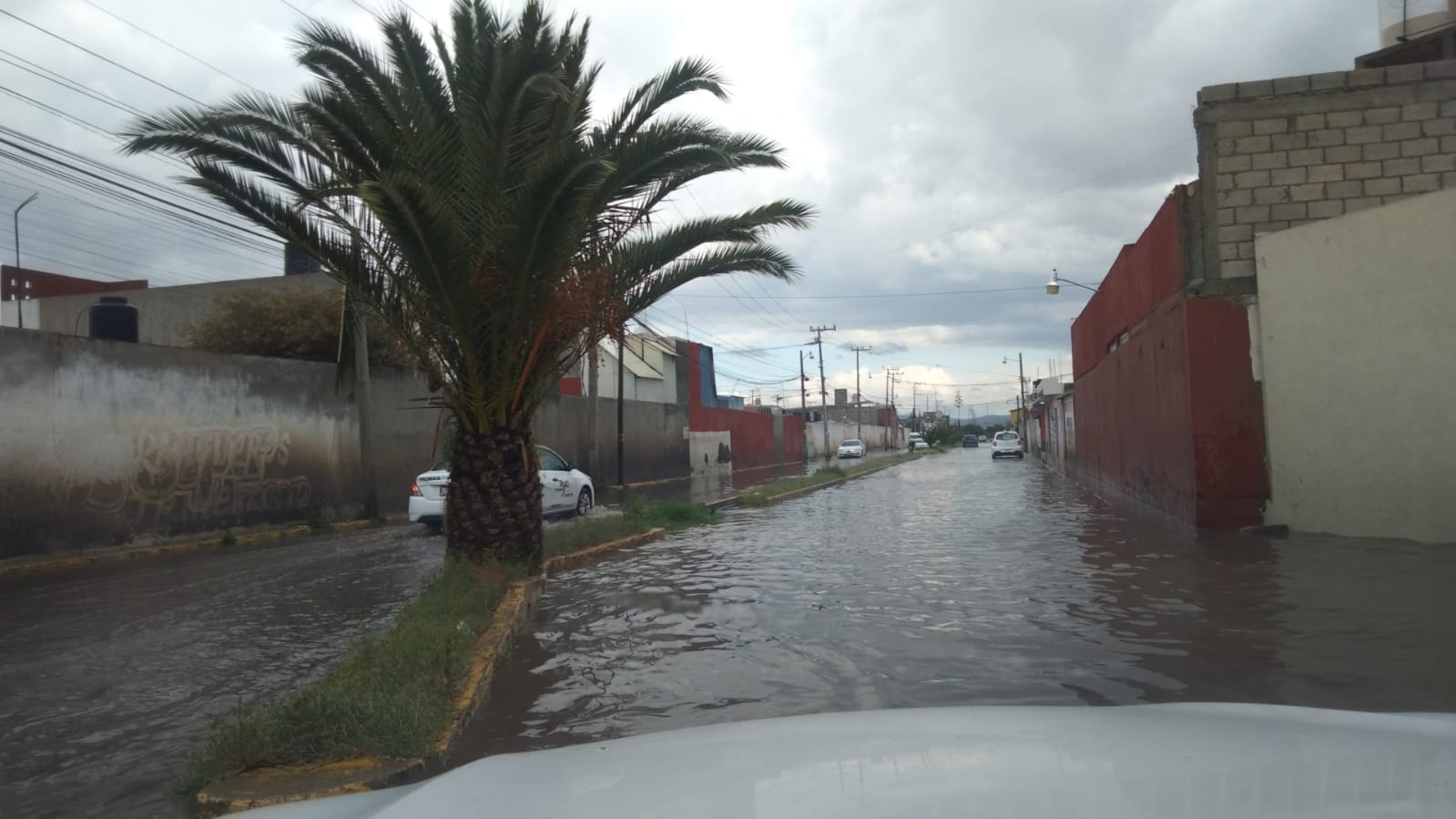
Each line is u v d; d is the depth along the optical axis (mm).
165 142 8203
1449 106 11570
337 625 7922
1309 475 11156
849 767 2018
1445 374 9867
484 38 9430
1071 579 8883
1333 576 8297
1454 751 1967
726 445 47562
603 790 1988
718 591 9055
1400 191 11633
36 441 12836
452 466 9398
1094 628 6754
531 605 8406
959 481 29734
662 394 50594
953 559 10734
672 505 17422
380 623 7934
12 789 4293
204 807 3766
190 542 15062
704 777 2018
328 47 8750
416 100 8977
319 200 8664
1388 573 8297
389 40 9391
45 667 6617
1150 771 1876
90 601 9469
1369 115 11734
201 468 15461
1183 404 12656
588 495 18250
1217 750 2033
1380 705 4777
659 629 7383
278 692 5855
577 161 8109
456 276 8414
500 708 5316
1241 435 11836
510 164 9188
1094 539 12016
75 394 13422
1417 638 6043
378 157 8359
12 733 5105
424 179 8586
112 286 37125
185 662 6703
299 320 22719
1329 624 6504
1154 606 7422
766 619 7586
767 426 57250
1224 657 5797
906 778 1899
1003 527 14188
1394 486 10289
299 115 8281
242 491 16250
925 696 5242
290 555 13094
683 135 8922
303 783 3887
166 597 9625
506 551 9258
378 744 4125
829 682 5613
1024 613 7395
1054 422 44906
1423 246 10062
